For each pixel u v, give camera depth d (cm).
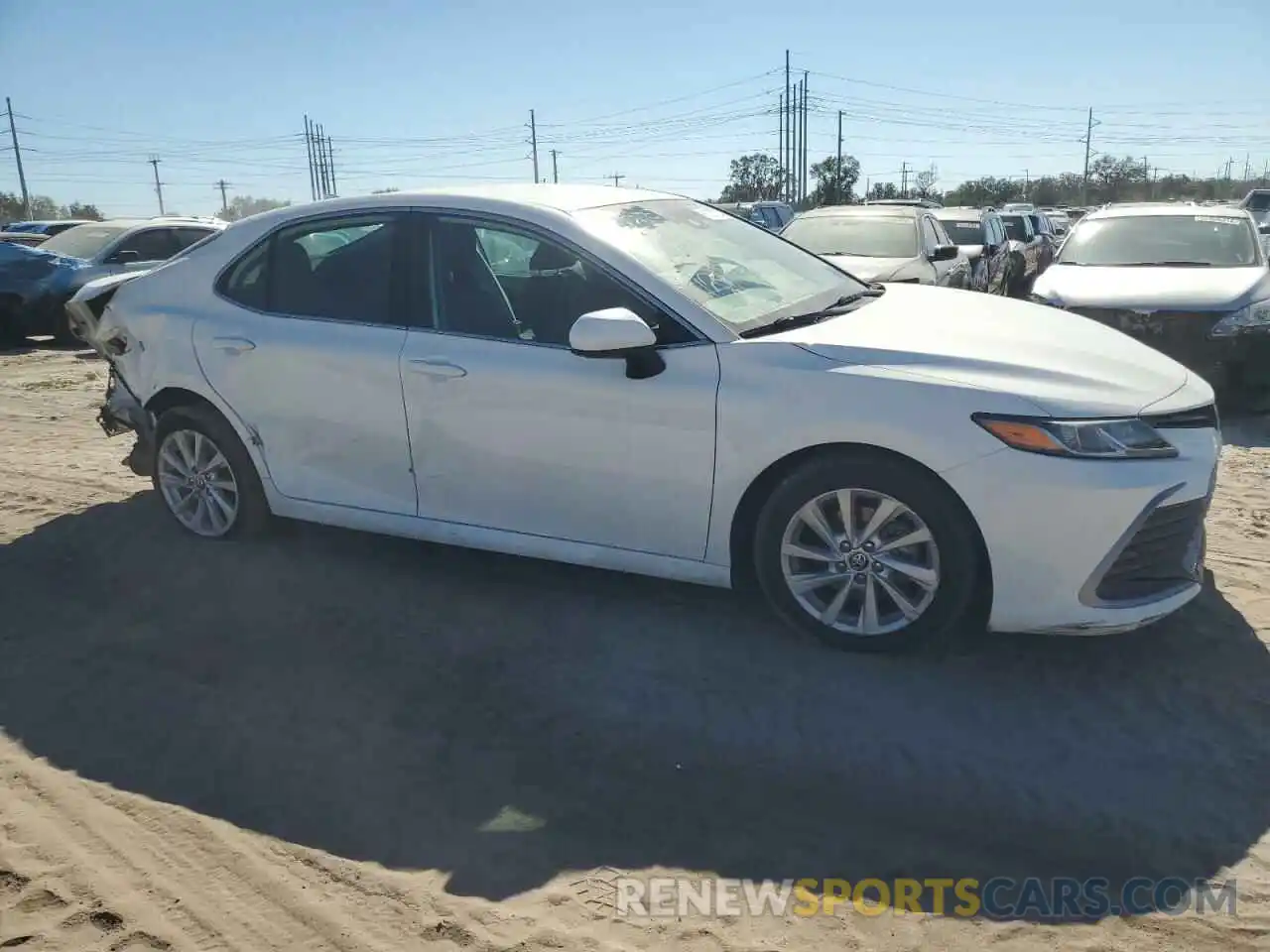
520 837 297
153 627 436
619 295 401
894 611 380
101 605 459
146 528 548
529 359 409
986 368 362
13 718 371
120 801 320
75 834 306
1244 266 855
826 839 292
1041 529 344
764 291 432
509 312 421
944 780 316
